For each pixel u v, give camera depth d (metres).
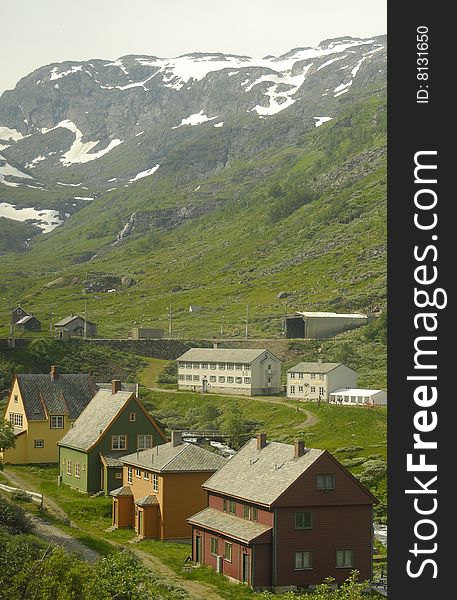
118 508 99.00
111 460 111.00
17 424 130.62
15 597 56.28
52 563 57.75
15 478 118.88
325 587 66.94
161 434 115.44
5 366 186.25
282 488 80.44
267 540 79.38
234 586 79.00
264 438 90.69
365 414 158.38
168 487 94.31
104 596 57.47
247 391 188.88
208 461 96.56
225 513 86.94
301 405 169.25
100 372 198.88
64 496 110.19
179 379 199.50
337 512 81.06
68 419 129.62
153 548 90.81
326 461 81.12
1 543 70.12
